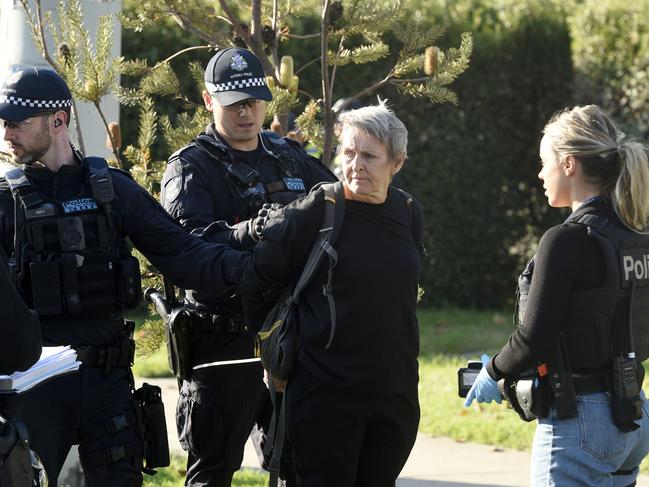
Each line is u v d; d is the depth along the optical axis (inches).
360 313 428.1
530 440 826.8
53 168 464.4
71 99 468.8
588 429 421.1
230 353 544.4
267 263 437.7
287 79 610.5
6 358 381.1
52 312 454.0
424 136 1439.5
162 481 708.0
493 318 1419.8
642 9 1439.5
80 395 461.4
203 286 474.9
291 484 452.1
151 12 634.8
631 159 422.9
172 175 536.1
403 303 435.5
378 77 1357.0
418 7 1427.2
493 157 1478.8
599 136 426.9
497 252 1502.2
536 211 1515.7
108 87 577.9
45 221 454.6
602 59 1462.8
